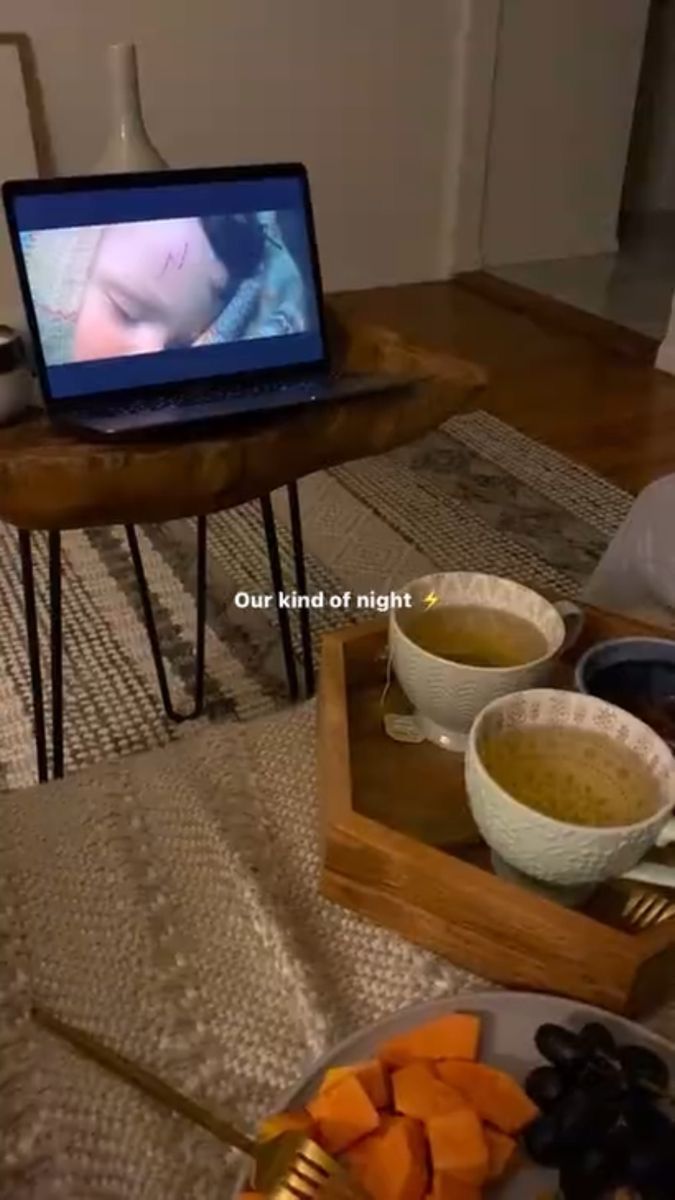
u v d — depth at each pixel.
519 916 0.55
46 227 0.93
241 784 0.67
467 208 3.29
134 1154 0.47
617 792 0.58
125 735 1.34
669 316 2.88
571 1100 0.45
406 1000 0.55
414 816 0.64
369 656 0.75
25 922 0.57
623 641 0.71
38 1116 0.48
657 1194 0.43
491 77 3.12
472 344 2.82
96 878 0.60
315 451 0.91
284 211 1.02
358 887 0.59
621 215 4.02
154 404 0.92
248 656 1.50
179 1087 0.50
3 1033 0.51
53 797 0.66
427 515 1.91
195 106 2.79
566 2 3.13
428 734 0.70
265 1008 0.54
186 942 0.57
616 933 0.54
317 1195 0.42
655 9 3.73
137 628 1.55
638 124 3.94
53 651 1.09
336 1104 0.46
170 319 0.97
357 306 3.10
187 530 1.80
